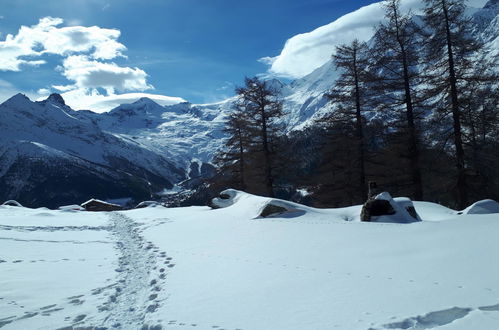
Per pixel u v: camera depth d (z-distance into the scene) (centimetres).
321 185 2631
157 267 857
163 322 521
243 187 3209
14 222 1786
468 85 1869
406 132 2047
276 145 2891
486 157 1881
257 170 2941
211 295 632
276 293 623
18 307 601
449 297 548
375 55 2119
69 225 1773
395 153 2123
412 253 830
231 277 738
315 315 517
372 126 2253
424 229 1080
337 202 2644
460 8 1881
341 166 2500
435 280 631
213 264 857
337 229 1227
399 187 2186
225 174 3266
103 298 645
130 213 2586
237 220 1630
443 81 1925
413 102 2050
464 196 1930
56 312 580
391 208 1425
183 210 2586
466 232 967
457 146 1912
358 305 543
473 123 1862
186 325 509
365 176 2425
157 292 668
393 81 2088
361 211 1495
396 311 511
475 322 454
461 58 1895
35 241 1253
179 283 716
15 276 784
